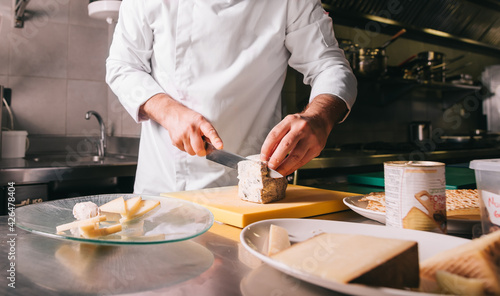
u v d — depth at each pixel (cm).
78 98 255
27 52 234
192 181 115
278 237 47
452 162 264
